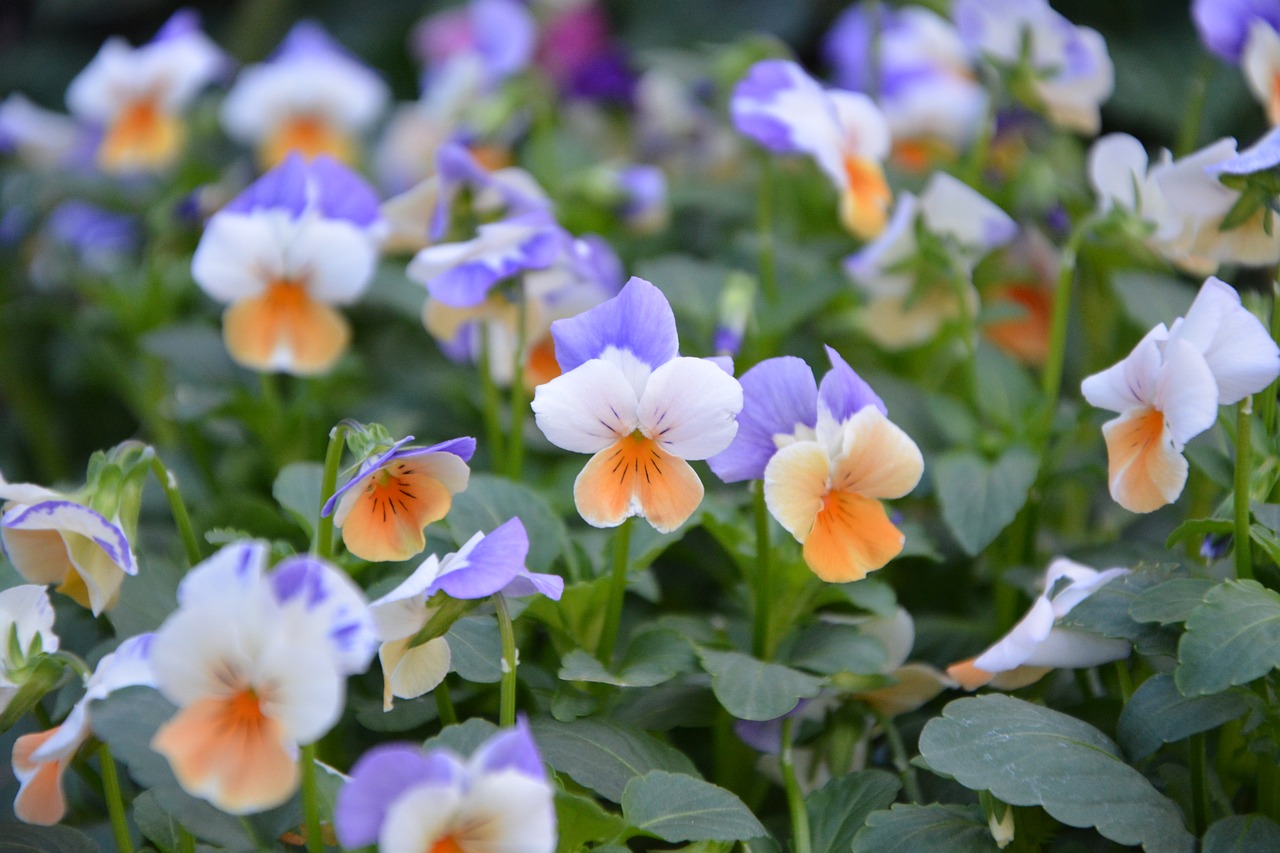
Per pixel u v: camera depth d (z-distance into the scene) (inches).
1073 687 24.5
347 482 21.6
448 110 37.4
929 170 31.0
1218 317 21.8
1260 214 23.7
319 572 20.1
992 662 22.9
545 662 24.1
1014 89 28.4
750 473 22.5
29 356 36.4
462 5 52.3
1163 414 22.0
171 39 35.2
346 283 25.6
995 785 21.7
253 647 20.1
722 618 25.2
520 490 23.9
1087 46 27.9
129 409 36.2
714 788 21.9
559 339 22.0
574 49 47.7
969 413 26.4
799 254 30.9
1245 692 22.1
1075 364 31.7
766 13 49.4
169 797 21.1
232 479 28.2
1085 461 26.0
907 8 37.7
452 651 22.5
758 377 22.3
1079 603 22.8
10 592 22.1
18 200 35.7
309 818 21.2
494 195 26.7
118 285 32.0
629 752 22.5
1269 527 22.4
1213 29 25.9
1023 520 25.8
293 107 37.6
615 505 21.7
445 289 24.5
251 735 20.2
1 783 23.5
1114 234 25.7
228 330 25.5
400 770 19.8
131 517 22.7
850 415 22.4
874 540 22.2
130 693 21.4
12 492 22.2
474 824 20.1
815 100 26.4
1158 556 24.4
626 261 33.6
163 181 37.4
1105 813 21.6
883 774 23.0
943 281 27.8
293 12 54.0
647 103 40.2
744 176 37.2
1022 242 31.1
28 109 39.9
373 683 23.5
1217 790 23.0
